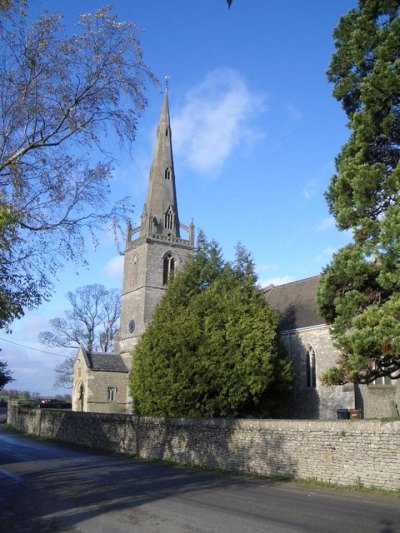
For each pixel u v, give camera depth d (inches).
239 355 1147.3
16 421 1898.4
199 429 903.1
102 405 2306.8
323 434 684.7
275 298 1772.9
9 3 495.2
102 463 923.4
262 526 406.3
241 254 1406.3
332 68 761.0
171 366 1142.3
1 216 487.8
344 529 394.9
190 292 1349.7
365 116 699.4
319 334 1441.9
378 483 607.2
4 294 555.8
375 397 1352.1
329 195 755.4
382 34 705.6
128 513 465.4
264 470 764.6
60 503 522.6
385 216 647.8
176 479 714.8
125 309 2511.1
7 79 538.0
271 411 1238.3
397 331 587.5
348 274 669.3
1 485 649.6
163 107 2689.5
